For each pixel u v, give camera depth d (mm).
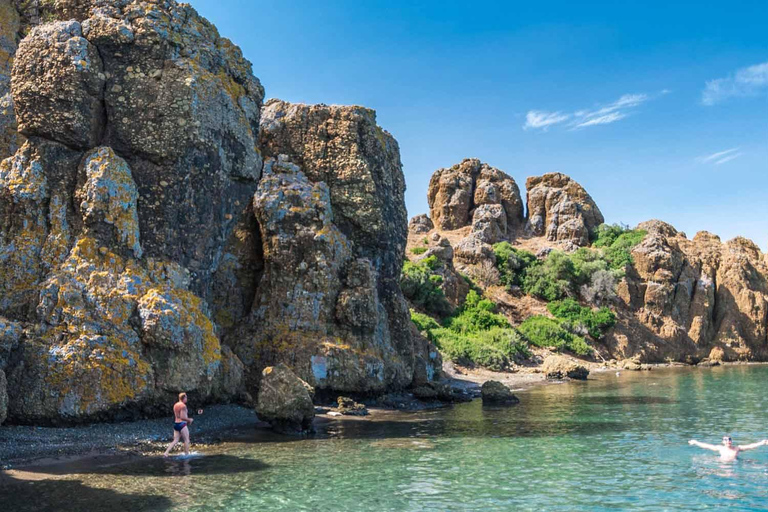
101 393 19766
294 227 30375
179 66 24766
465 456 18219
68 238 22141
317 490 14281
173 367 21531
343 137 34406
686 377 51344
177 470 15945
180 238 24297
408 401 31906
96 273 21438
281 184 31375
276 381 22047
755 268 87375
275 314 29484
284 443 20047
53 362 19531
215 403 24688
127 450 17844
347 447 19500
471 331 62062
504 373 51125
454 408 30453
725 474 16125
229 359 25641
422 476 15727
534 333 66688
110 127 23875
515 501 13562
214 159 25344
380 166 35719
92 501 12945
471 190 104375
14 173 22562
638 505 13359
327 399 29234
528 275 82562
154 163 24062
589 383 45469
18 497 13125
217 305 30438
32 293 20781
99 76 23781
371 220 33875
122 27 24125
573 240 97000
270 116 34625
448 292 70250
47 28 23469
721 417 26812
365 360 29719
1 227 22156
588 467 16875
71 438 18391
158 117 24031
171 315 21500
